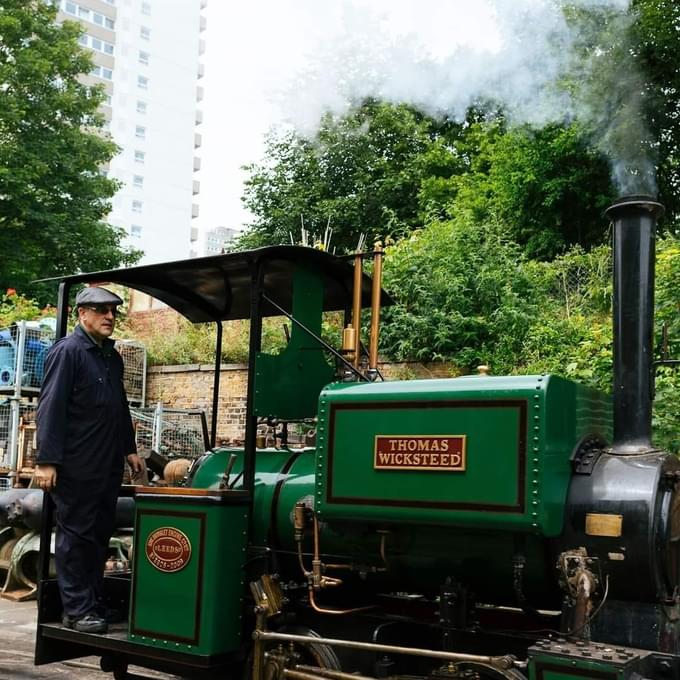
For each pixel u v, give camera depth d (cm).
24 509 776
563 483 341
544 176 1241
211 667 396
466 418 344
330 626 411
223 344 1163
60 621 479
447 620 368
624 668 287
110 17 6719
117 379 492
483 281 978
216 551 405
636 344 354
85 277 507
